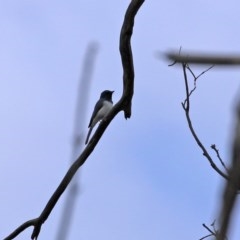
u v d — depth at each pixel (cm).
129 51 1170
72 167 917
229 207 247
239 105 251
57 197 1131
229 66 250
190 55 263
